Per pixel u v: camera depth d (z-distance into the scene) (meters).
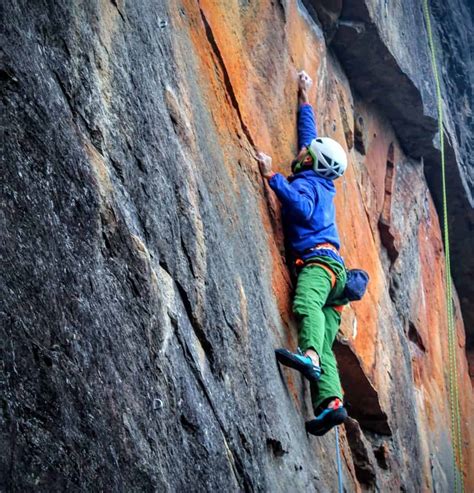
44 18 3.68
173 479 3.78
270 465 5.05
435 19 13.41
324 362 5.89
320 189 6.18
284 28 7.16
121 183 4.04
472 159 13.65
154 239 4.22
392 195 10.73
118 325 3.66
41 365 3.05
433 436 10.28
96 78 4.04
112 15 4.38
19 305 3.03
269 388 5.27
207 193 5.07
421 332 10.91
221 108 5.91
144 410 3.69
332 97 8.56
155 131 4.52
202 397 4.31
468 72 14.15
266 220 6.07
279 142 6.68
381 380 8.17
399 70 9.83
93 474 3.17
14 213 3.14
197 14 5.86
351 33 9.12
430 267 12.07
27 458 2.85
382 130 10.77
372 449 7.82
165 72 4.94
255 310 5.38
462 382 13.16
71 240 3.47
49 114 3.52
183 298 4.41
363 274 6.20
